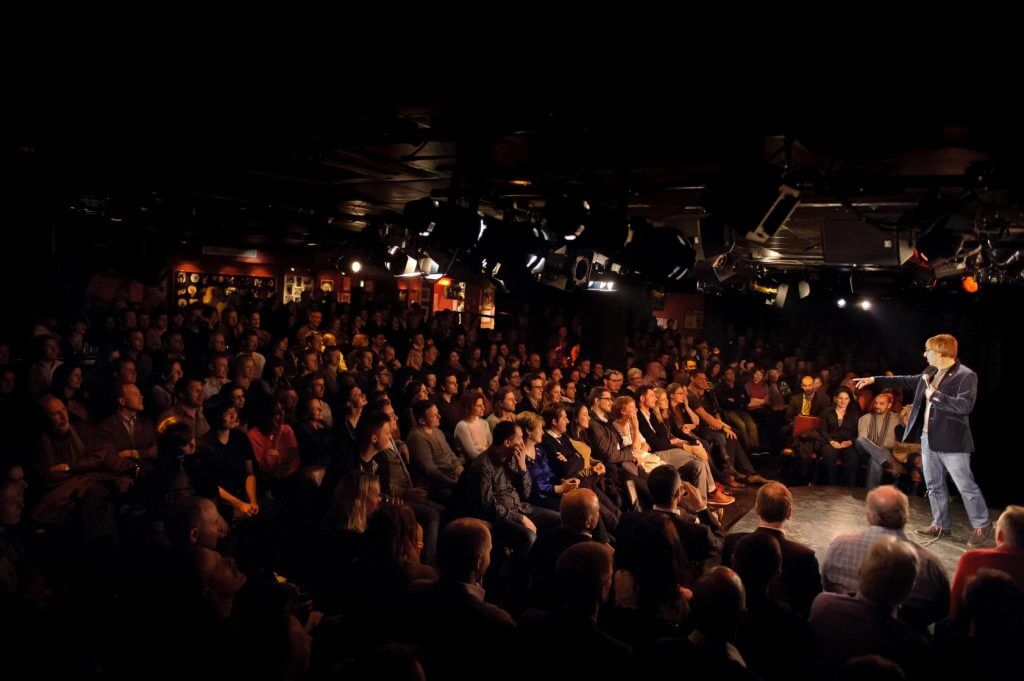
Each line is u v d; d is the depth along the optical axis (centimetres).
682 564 347
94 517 399
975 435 1209
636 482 638
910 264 730
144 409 546
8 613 320
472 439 604
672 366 1192
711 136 387
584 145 423
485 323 1522
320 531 403
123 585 367
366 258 824
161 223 700
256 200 691
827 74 305
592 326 1320
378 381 689
